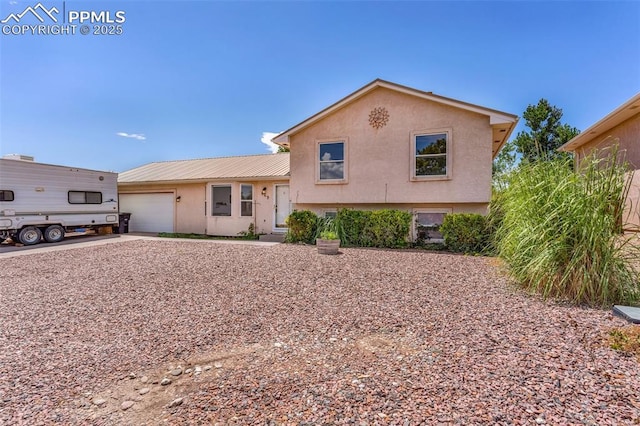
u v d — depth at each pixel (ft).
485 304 13.97
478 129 32.81
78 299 15.79
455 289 16.62
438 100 33.37
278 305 14.48
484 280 18.53
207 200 47.47
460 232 30.14
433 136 34.42
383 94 36.04
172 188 51.83
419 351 9.60
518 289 16.19
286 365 9.01
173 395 7.73
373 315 12.96
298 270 21.90
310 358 9.40
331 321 12.41
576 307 13.23
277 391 7.69
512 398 7.04
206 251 31.04
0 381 8.43
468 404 6.89
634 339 9.68
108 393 7.88
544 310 12.94
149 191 53.83
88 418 6.92
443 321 12.06
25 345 10.63
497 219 27.30
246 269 22.35
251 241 40.01
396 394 7.36
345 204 38.24
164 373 8.78
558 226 14.53
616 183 13.99
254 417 6.74
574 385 7.48
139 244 36.96
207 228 47.47
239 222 45.42
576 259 13.79
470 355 9.19
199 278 19.83
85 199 43.39
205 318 12.96
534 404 6.81
